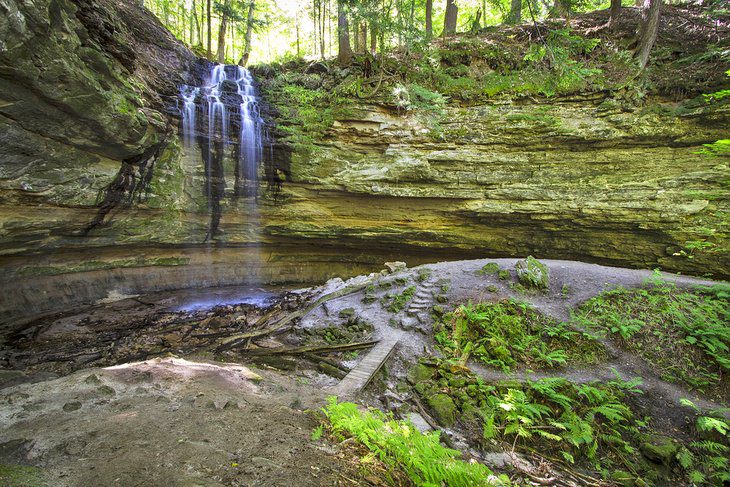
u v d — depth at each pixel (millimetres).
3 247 8250
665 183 11617
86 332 8523
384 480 2885
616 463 4887
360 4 13734
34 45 6195
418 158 13602
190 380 4969
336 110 14266
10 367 6520
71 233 9633
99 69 8094
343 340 8273
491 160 13422
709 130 11547
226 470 2566
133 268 11820
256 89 15062
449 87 14852
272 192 13875
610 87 13039
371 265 15789
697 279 9250
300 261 15375
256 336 8555
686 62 13125
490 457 4828
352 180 13727
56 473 2357
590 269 9711
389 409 5605
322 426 3760
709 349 6473
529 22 17156
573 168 12859
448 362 6793
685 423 5391
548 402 5734
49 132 7590
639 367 6535
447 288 9242
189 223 12516
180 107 11570
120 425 3178
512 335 7395
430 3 17891
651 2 13078
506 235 13961
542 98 13914
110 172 9539
